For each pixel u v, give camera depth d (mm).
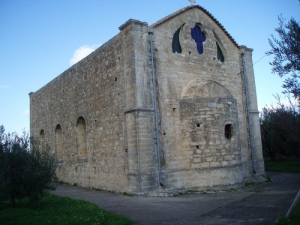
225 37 24312
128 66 19188
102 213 12312
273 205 13625
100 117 22422
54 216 12055
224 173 19422
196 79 21531
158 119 19094
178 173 19281
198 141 19484
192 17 22422
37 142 16109
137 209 14047
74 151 26375
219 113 19859
